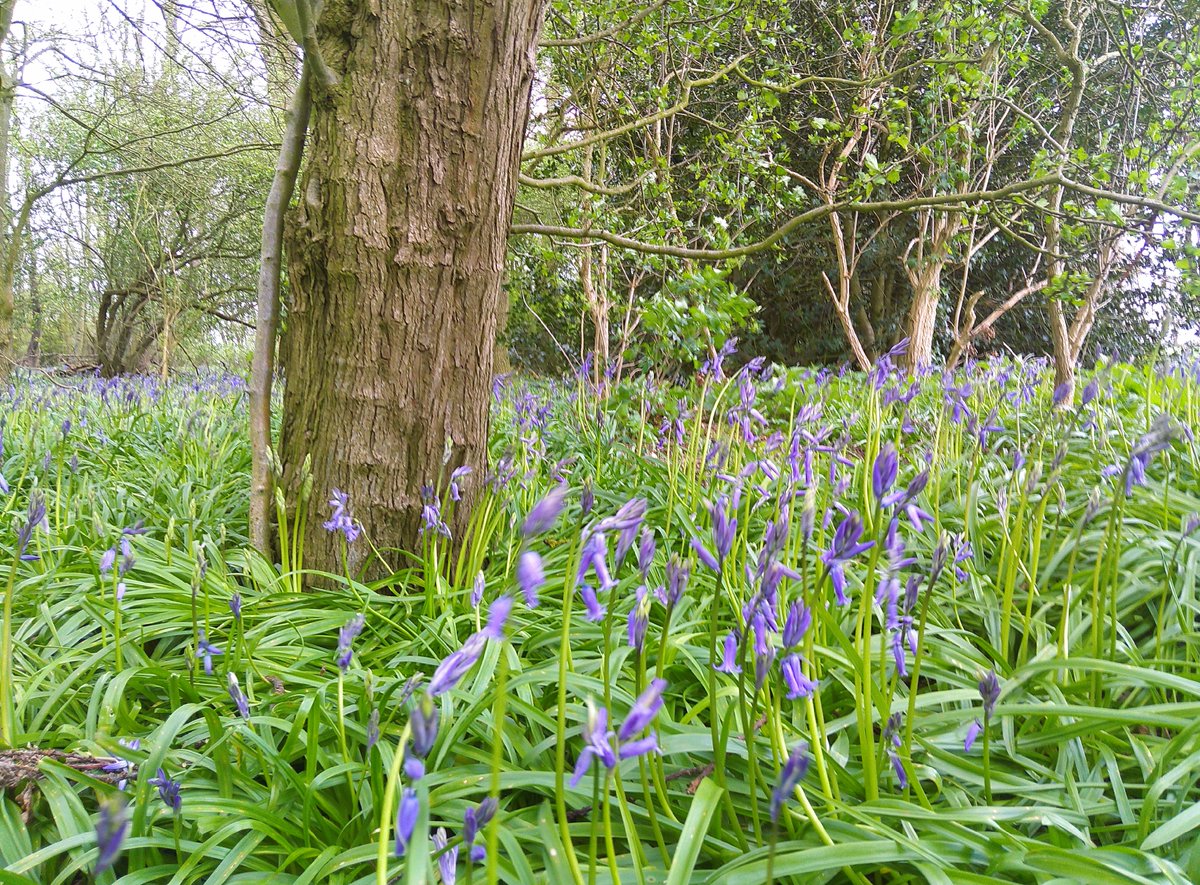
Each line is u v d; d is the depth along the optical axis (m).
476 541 3.04
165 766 1.79
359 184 2.89
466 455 3.18
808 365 15.68
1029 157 12.21
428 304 2.99
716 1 6.39
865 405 3.92
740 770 1.73
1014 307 15.27
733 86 9.48
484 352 3.21
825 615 1.73
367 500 3.03
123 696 2.12
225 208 15.77
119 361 16.86
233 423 6.16
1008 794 1.76
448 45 2.88
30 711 2.11
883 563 2.44
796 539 2.30
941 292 12.74
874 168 5.98
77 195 15.32
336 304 2.97
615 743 1.00
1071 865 1.33
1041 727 2.00
